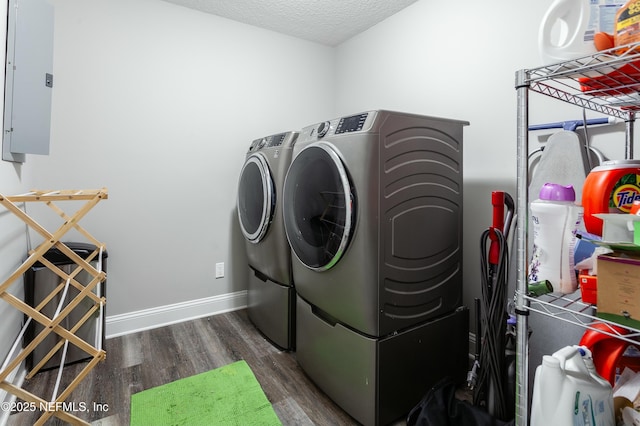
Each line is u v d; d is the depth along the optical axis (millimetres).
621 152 1353
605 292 721
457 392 1637
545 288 872
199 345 2090
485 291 1405
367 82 2715
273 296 2074
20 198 1060
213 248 2572
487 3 1828
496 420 1266
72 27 2018
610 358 896
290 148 1931
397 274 1396
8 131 1388
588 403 792
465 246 1977
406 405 1441
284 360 1918
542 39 799
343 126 1447
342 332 1465
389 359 1368
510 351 1407
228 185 2609
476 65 1894
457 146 1623
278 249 1952
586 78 796
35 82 1545
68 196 1132
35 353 1749
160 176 2344
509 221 1544
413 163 1435
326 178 1502
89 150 2096
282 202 1873
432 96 2168
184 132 2416
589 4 762
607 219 744
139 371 1787
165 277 2395
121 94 2182
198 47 2443
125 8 2174
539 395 817
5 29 1362
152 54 2275
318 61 3018
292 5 2357
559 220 865
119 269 2229
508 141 1751
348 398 1436
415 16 2281
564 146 1431
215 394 1601
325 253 1507
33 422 1399
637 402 847
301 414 1474
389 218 1357
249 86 2672
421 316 1507
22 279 1708
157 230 2352
